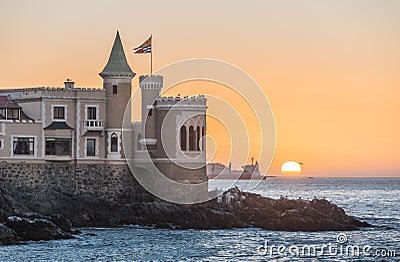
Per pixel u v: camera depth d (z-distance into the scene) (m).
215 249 122.81
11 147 140.12
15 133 140.50
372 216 187.12
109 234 132.75
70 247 120.75
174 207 144.25
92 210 141.12
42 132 142.62
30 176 141.12
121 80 147.62
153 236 132.38
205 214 144.12
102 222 140.00
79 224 138.62
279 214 148.50
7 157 139.62
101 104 147.00
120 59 148.38
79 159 145.00
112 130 146.88
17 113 144.62
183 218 142.75
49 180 142.62
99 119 146.62
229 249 123.25
